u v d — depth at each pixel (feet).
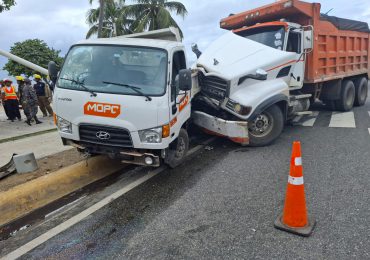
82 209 13.96
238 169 17.75
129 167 18.85
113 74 15.37
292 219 11.29
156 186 15.89
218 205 13.52
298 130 25.98
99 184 16.84
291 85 24.59
